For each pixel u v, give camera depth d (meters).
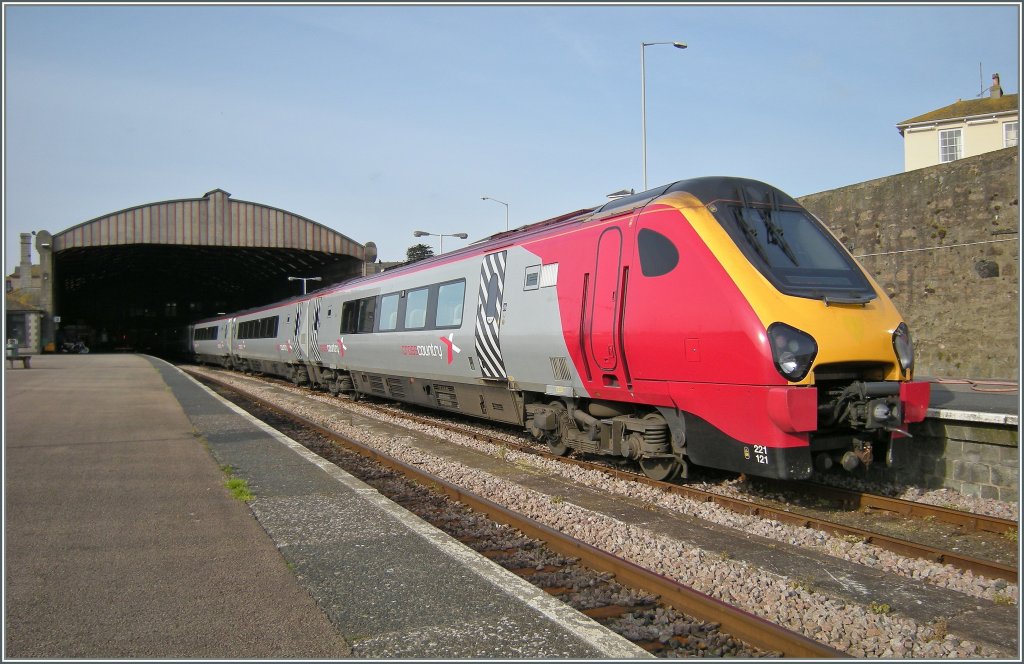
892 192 18.02
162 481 8.20
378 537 6.07
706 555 5.69
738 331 6.71
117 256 61.81
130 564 5.32
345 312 17.97
